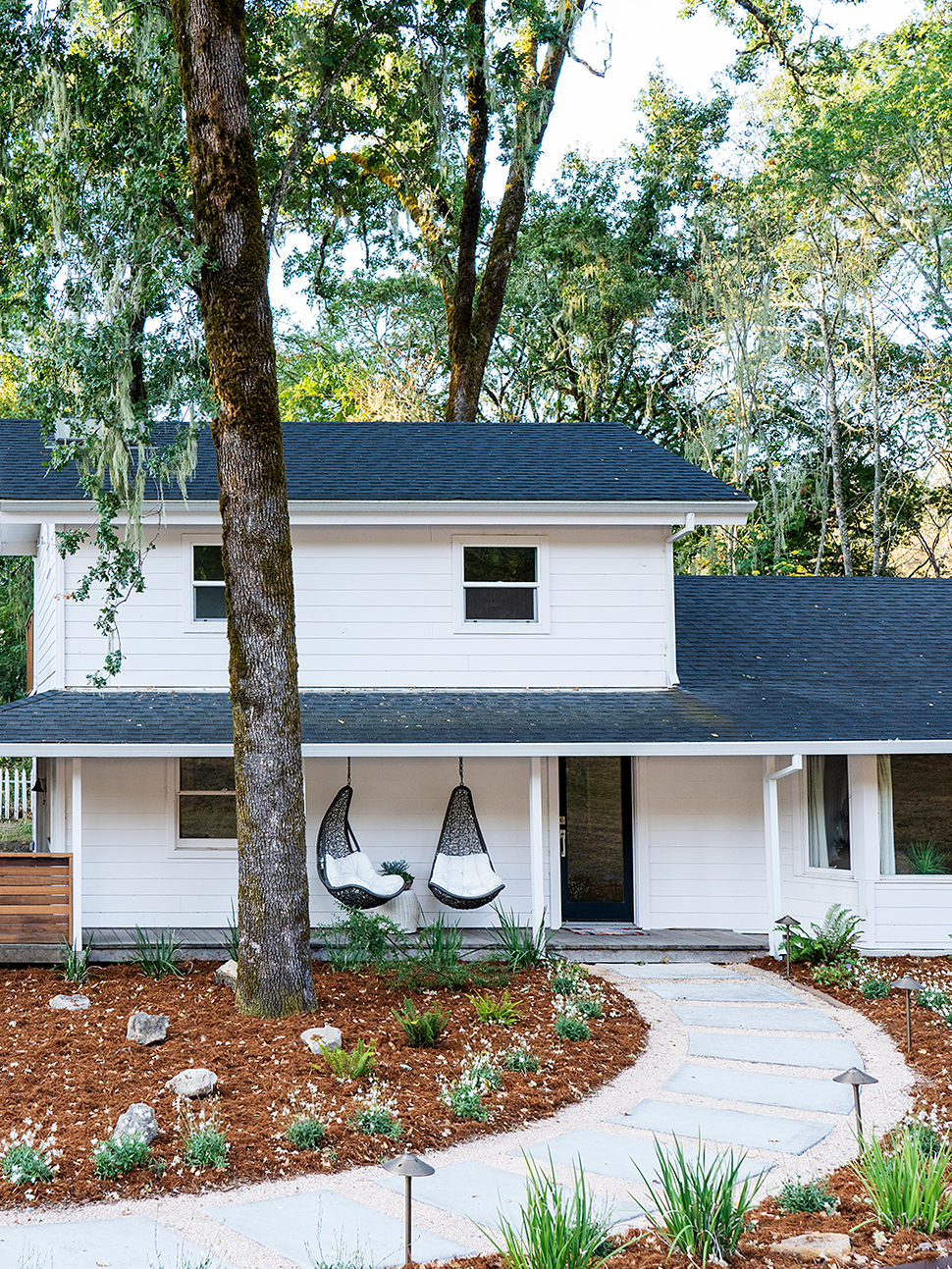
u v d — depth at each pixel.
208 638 13.94
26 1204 5.70
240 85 9.66
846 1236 5.11
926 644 15.76
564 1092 7.80
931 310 27.28
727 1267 4.84
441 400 32.34
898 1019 10.02
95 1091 7.32
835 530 30.75
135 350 10.31
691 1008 10.55
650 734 12.50
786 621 16.42
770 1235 5.28
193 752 11.76
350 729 12.48
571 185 29.81
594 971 12.05
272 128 14.11
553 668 14.35
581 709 13.49
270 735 9.49
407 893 13.11
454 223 23.73
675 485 14.64
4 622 27.30
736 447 27.64
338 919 13.20
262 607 9.54
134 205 10.24
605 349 29.70
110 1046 8.41
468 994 10.30
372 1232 5.38
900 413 29.12
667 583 14.55
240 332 9.56
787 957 12.05
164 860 13.45
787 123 28.77
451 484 14.36
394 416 31.83
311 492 13.84
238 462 9.55
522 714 13.20
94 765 13.49
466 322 23.31
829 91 26.80
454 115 16.95
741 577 17.91
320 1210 5.66
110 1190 5.87
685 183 30.38
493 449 15.99
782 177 26.77
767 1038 9.51
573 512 14.05
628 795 14.18
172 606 13.94
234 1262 5.04
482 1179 6.15
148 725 12.34
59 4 11.24
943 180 26.14
